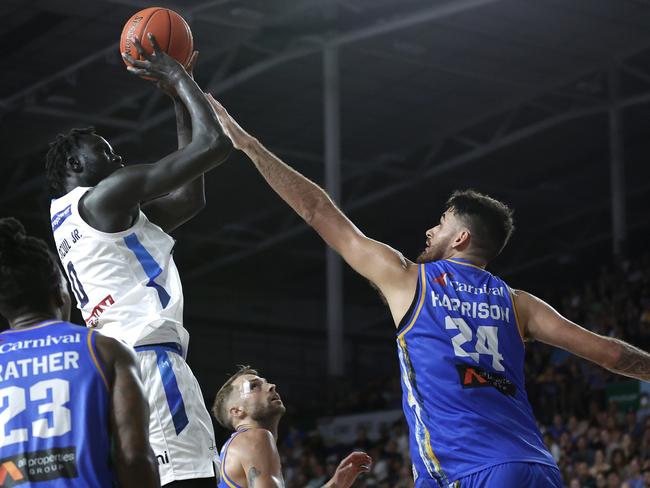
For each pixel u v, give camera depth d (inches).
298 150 1314.0
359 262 163.5
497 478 148.0
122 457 123.9
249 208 1465.3
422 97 1173.7
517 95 1175.6
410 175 1332.4
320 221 165.6
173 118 1112.8
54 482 123.5
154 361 175.3
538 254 1705.2
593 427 754.2
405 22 948.6
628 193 1454.2
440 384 154.8
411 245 1662.2
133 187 167.6
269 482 234.5
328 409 1031.6
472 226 166.9
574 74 1131.9
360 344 1728.6
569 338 163.6
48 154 180.9
